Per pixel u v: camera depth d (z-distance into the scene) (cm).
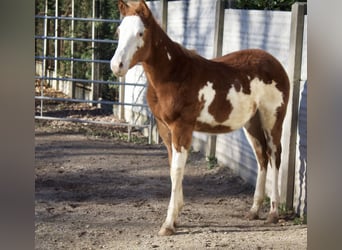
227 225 452
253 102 451
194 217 475
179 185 424
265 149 473
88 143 784
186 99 414
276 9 684
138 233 426
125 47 391
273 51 535
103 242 402
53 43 1343
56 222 450
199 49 733
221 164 657
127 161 685
